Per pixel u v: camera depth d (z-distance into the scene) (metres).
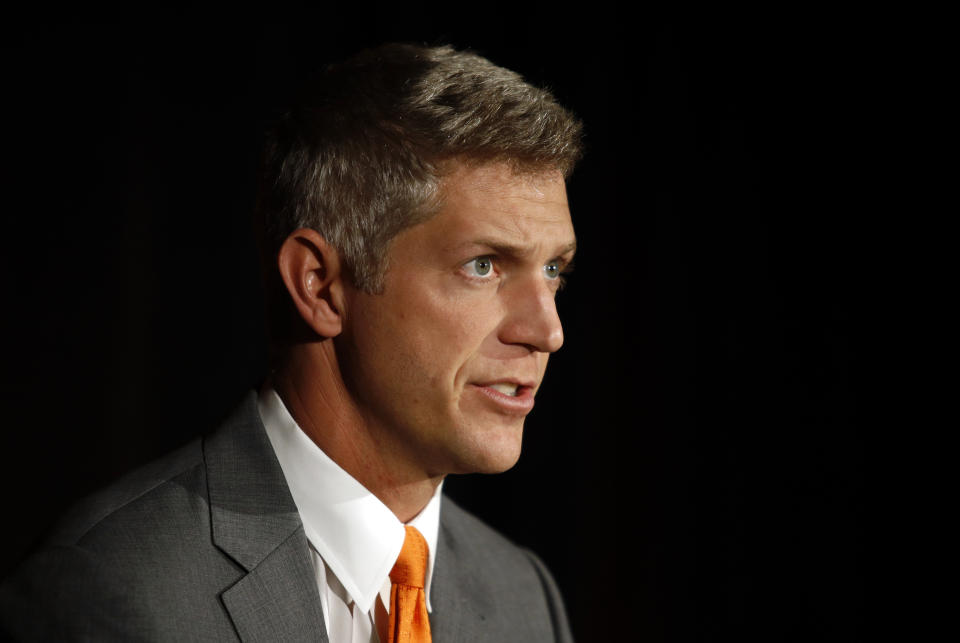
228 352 6.80
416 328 2.70
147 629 2.53
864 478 6.85
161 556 2.66
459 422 2.75
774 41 7.20
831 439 6.96
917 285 6.74
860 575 6.81
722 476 7.17
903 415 6.76
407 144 2.68
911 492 6.71
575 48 7.34
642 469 7.30
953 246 6.64
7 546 6.36
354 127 2.75
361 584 2.86
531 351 2.79
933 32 6.73
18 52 6.46
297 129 2.88
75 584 2.55
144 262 6.64
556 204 2.77
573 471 7.35
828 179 7.03
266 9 6.94
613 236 7.39
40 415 6.44
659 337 7.31
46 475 6.44
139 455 6.60
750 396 7.16
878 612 6.75
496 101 2.71
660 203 7.33
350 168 2.73
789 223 7.12
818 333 7.02
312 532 2.87
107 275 6.59
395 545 2.90
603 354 7.36
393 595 2.93
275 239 2.88
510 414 2.80
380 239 2.69
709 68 7.31
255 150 6.89
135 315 6.62
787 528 7.01
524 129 2.69
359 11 7.08
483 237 2.66
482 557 3.66
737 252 7.21
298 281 2.78
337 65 3.01
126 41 6.66
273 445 2.94
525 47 7.27
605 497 7.33
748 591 7.06
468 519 3.83
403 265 2.70
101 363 6.56
